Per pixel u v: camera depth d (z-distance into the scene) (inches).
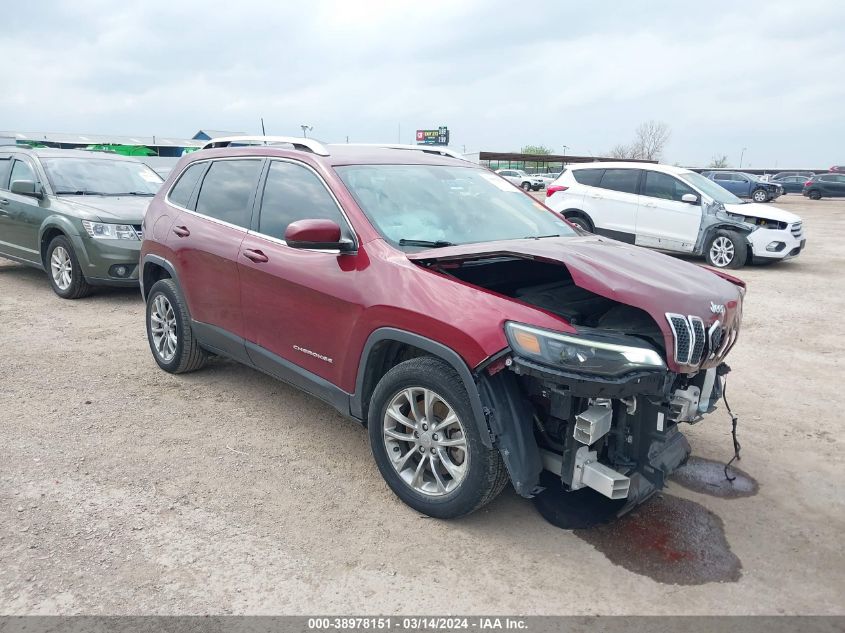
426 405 120.1
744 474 146.3
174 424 164.4
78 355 217.6
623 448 113.8
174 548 113.0
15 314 271.6
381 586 104.7
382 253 129.3
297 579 105.8
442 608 100.0
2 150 350.9
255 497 130.8
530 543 117.2
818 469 149.3
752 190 1309.1
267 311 152.6
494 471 112.4
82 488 131.8
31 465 140.4
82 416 167.6
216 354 182.1
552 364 102.0
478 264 132.6
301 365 147.0
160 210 193.9
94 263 282.2
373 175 150.4
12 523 118.4
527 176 2049.7
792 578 109.4
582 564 111.7
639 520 126.3
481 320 109.2
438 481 121.0
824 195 1480.1
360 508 127.6
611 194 473.7
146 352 222.5
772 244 427.8
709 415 180.5
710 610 101.0
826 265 467.8
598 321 117.6
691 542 119.1
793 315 303.3
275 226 154.6
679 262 134.0
